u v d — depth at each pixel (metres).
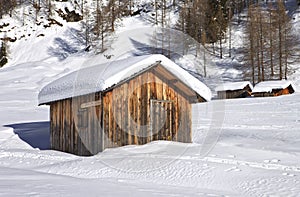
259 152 9.35
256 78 46.06
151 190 5.32
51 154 10.52
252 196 5.84
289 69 44.75
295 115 18.09
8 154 10.46
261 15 53.78
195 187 6.43
